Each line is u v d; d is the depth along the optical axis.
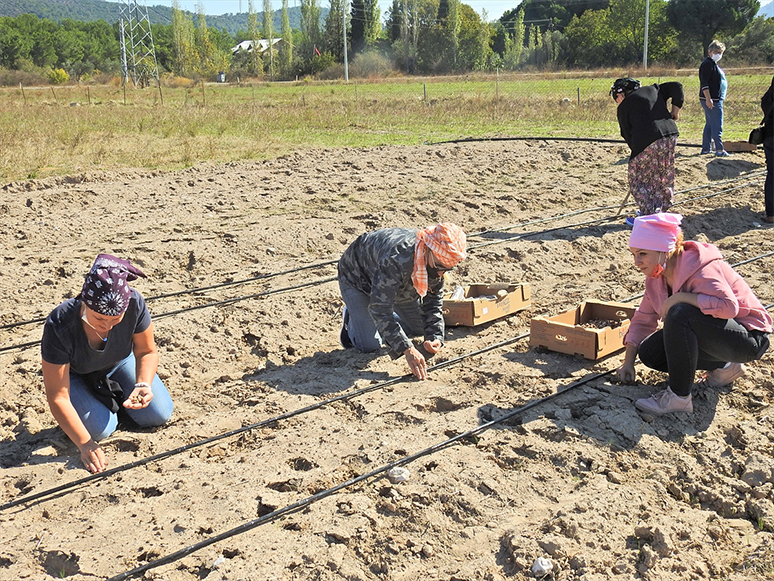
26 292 7.23
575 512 3.85
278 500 4.01
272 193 10.96
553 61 68.38
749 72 37.38
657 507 3.95
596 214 9.91
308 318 6.68
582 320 6.11
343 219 9.52
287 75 78.19
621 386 5.15
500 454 4.37
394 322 5.11
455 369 5.53
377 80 56.22
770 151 9.21
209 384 5.55
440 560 3.60
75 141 16.14
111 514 3.96
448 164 13.02
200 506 4.00
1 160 13.81
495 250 8.06
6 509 4.02
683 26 60.28
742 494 4.09
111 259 4.12
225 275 7.75
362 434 4.64
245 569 3.49
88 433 4.29
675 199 10.71
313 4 85.56
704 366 4.87
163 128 19.16
